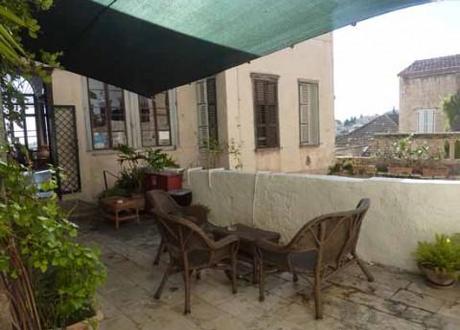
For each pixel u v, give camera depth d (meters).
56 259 1.33
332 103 10.00
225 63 4.08
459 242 2.90
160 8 2.74
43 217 1.34
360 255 3.52
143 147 7.48
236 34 3.23
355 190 3.49
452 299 2.69
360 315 2.52
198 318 2.60
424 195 3.09
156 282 3.27
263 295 2.84
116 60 4.06
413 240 3.17
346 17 2.83
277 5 2.61
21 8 1.61
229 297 2.92
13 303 1.40
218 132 7.78
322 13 2.75
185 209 3.84
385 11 2.68
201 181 5.14
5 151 1.53
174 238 2.76
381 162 9.28
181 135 7.98
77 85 6.58
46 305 1.51
